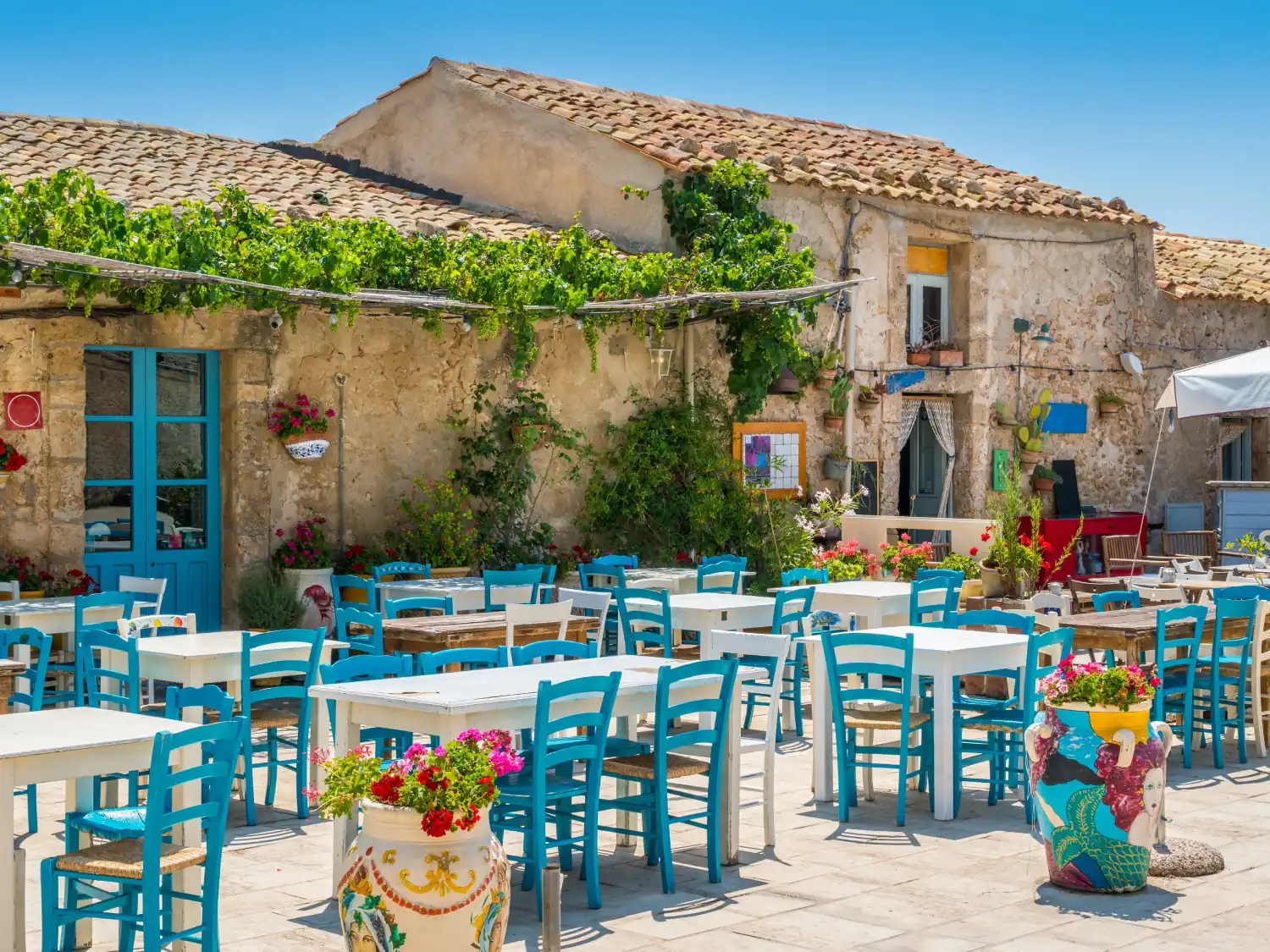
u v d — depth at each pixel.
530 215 16.16
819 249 15.79
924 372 16.61
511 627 8.56
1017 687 7.95
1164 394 12.98
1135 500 18.55
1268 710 9.45
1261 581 12.41
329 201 14.61
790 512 15.46
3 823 4.61
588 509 14.57
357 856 4.38
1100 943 5.30
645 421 14.86
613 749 6.65
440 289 12.60
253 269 11.20
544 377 14.36
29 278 10.34
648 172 15.10
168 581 12.28
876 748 7.77
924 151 19.17
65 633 10.41
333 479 13.01
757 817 7.50
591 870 5.82
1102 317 18.19
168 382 12.30
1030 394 17.47
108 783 6.44
